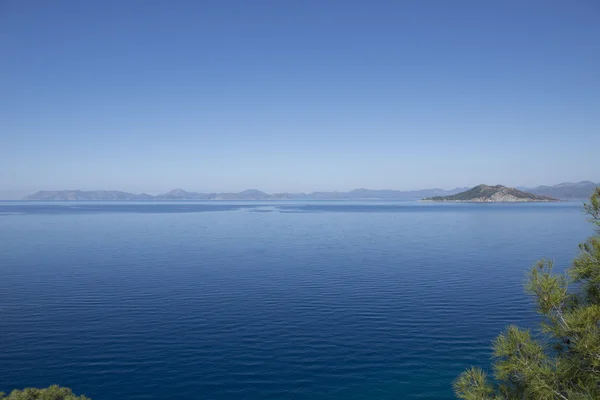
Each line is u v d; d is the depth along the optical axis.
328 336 28.95
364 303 37.56
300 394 21.17
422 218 173.12
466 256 66.81
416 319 32.78
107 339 28.38
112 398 20.73
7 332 29.73
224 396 20.95
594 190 10.75
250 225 137.25
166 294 41.06
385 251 73.38
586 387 8.86
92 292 41.94
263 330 30.20
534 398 9.53
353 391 21.42
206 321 32.34
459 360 24.89
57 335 29.09
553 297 9.55
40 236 99.50
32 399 11.77
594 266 9.66
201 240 91.69
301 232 111.75
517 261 61.56
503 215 189.50
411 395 21.02
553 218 164.50
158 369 23.77
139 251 73.38
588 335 8.69
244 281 47.41
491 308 35.75
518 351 10.08
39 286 44.72
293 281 47.38
